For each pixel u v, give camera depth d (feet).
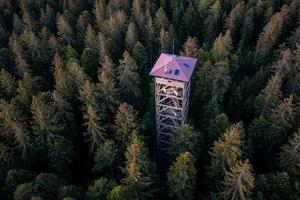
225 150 123.34
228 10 255.09
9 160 142.10
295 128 158.10
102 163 140.97
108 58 178.60
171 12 256.73
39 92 169.07
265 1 243.40
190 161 118.93
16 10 270.05
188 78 126.62
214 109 160.76
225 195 120.88
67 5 261.24
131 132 142.82
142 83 205.87
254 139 156.56
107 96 163.94
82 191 131.85
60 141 147.02
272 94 158.92
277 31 213.87
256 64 207.92
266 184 127.34
